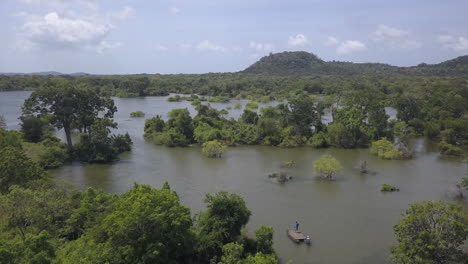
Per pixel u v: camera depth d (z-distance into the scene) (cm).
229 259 3556
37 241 3055
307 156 9738
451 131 10894
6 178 4788
